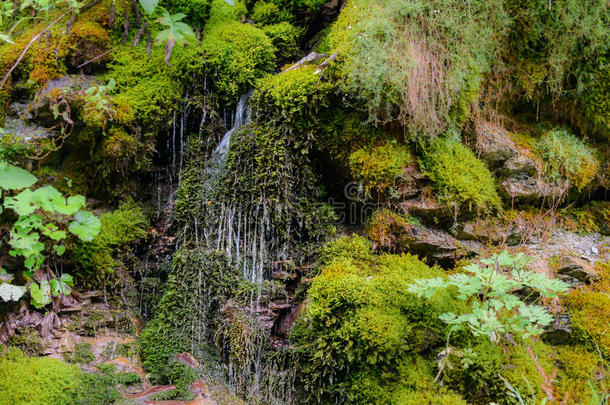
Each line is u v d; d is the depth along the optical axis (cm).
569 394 228
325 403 256
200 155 333
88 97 280
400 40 282
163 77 324
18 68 303
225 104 344
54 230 261
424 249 288
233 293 287
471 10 293
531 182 302
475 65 295
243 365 270
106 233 304
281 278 294
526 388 224
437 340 245
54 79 302
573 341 252
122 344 280
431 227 294
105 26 325
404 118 281
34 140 288
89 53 313
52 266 283
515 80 318
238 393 266
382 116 288
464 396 234
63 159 313
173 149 337
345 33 305
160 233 322
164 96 321
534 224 299
